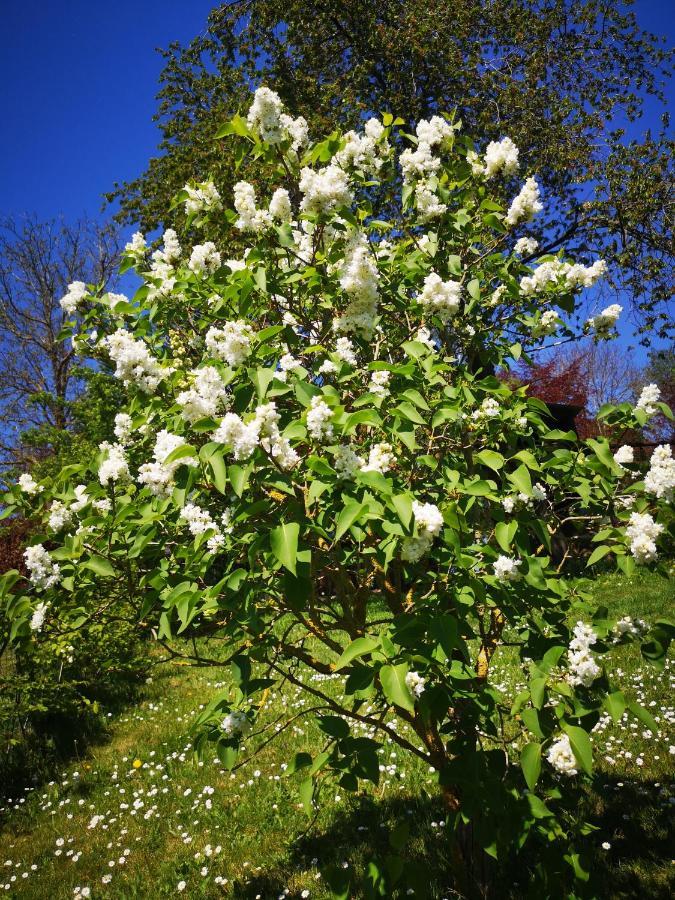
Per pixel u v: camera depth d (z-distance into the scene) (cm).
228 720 197
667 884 264
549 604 206
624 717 420
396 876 181
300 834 332
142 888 322
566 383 1658
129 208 1259
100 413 688
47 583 216
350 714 218
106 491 224
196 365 285
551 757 176
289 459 183
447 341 263
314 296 261
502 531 186
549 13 1057
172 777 443
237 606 185
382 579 241
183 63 1191
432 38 1055
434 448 232
